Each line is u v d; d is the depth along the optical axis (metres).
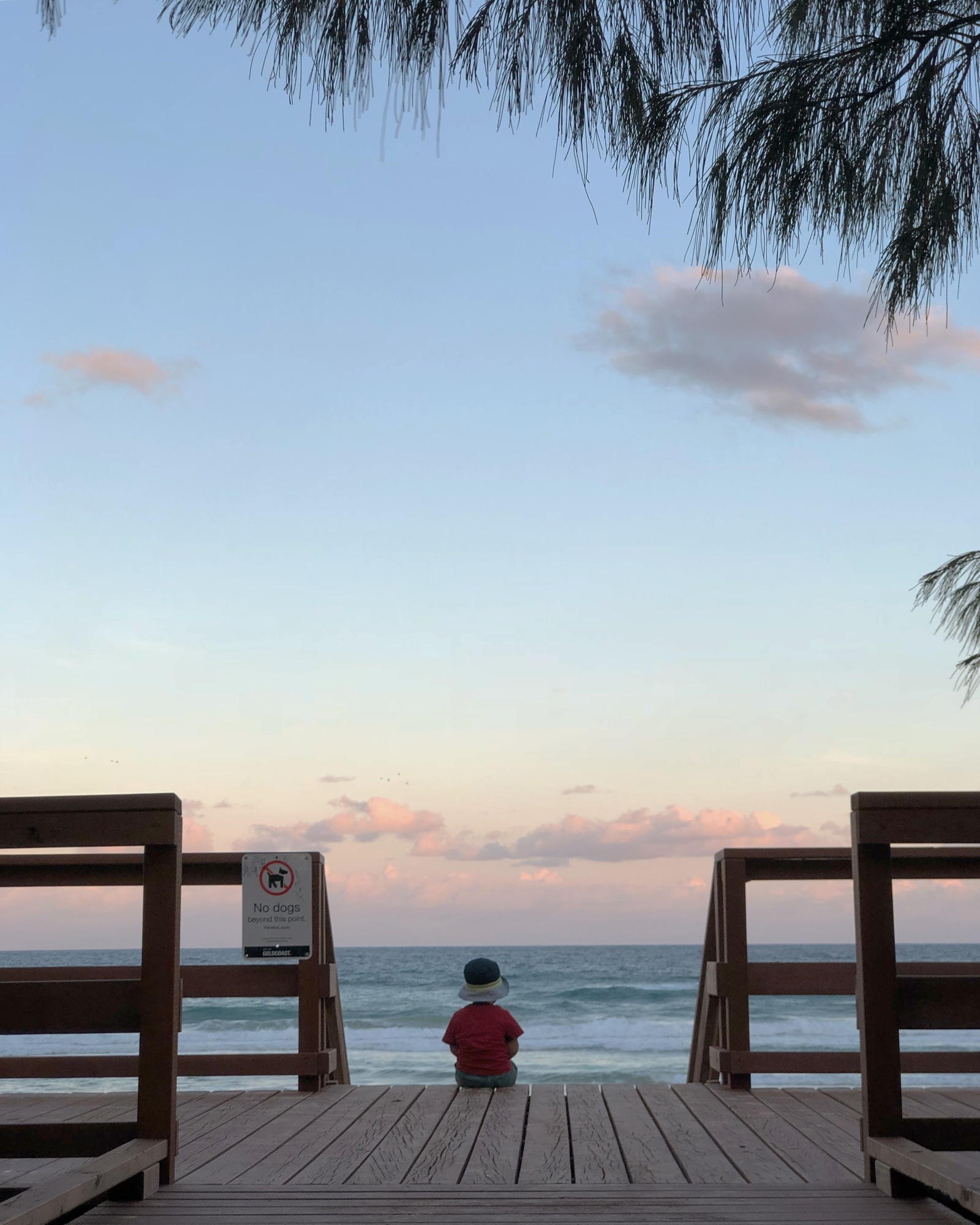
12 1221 2.69
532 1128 4.99
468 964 6.69
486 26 3.00
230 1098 5.96
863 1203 3.48
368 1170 4.13
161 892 3.84
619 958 73.94
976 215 3.85
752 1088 6.08
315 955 6.35
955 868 5.73
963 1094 5.86
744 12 3.18
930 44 3.72
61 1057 5.96
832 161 3.71
